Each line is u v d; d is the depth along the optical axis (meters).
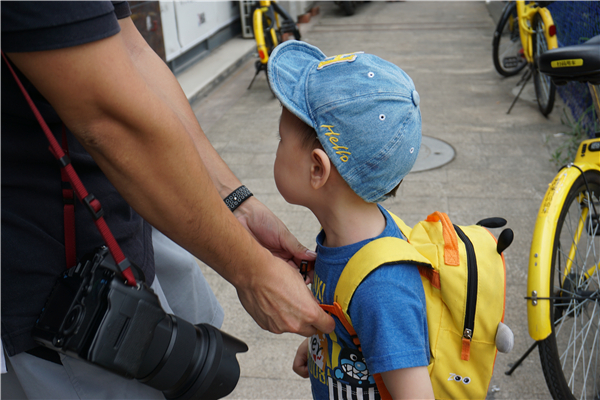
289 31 6.23
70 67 0.76
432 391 1.01
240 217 1.37
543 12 4.59
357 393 1.13
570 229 2.21
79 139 0.84
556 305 1.92
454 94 5.66
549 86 4.65
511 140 4.39
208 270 2.95
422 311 1.03
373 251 1.04
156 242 1.38
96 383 1.08
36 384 1.04
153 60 1.40
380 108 0.97
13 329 0.97
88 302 0.88
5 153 0.91
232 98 6.02
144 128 0.83
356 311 1.03
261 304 1.09
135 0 5.06
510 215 3.27
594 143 2.07
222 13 7.86
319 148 1.03
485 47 7.58
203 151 1.39
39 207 0.97
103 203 1.05
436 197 3.54
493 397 2.03
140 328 0.91
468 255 1.05
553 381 1.80
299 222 3.36
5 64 0.85
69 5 0.74
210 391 1.06
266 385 2.17
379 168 1.00
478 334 1.05
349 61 1.01
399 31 9.06
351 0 10.70
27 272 0.97
